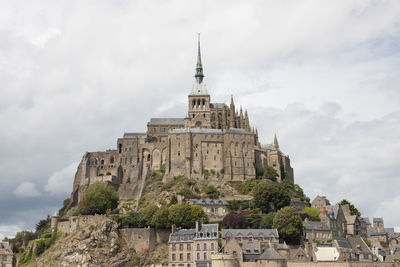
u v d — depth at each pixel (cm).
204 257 19012
